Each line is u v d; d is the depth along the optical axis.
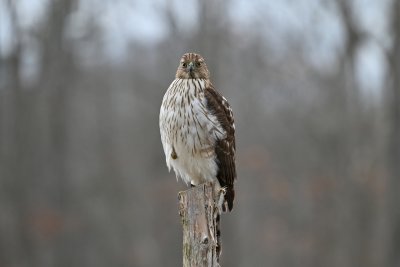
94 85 30.33
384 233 25.20
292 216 29.56
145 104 28.58
